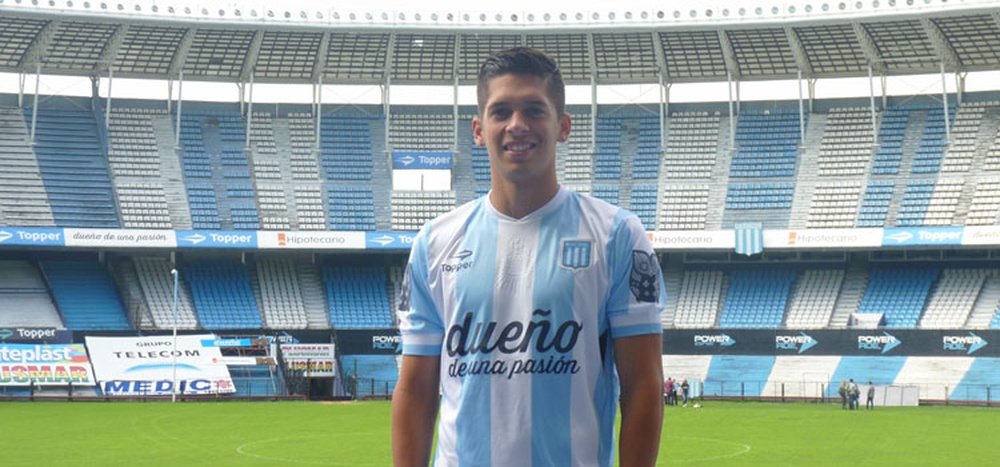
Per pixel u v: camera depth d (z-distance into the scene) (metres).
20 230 59.06
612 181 68.69
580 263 4.58
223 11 61.97
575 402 4.49
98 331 58.12
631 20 63.25
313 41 65.19
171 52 65.50
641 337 4.64
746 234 61.84
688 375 60.12
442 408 4.70
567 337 4.50
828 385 58.06
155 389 56.12
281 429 37.19
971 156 64.75
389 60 67.69
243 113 70.69
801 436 35.16
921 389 56.41
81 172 64.94
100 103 68.06
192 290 64.38
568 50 67.19
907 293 62.84
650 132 71.38
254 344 59.12
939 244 59.31
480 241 4.70
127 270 65.06
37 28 61.16
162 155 67.25
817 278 65.50
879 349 58.56
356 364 60.94
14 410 46.53
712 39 64.75
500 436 4.45
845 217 63.72
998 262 63.59
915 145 66.50
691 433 36.34
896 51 64.38
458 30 63.59
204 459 27.45
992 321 59.34
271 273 66.81
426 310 4.88
